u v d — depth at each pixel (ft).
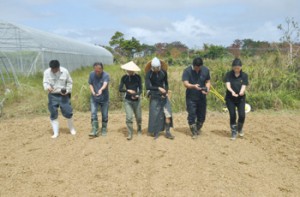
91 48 122.31
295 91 45.21
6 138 28.84
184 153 23.17
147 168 20.90
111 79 44.52
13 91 46.57
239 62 25.31
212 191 17.90
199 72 26.00
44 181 19.40
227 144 25.64
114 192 17.92
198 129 27.66
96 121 27.43
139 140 26.21
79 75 79.41
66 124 33.60
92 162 21.99
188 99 26.35
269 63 51.57
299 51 57.62
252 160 22.50
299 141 28.12
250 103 42.47
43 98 43.91
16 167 21.62
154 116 26.35
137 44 141.28
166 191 17.94
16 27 67.15
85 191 18.07
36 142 26.99
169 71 48.49
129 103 26.30
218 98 42.09
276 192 18.02
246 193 17.80
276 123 34.47
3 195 17.78
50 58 72.18
